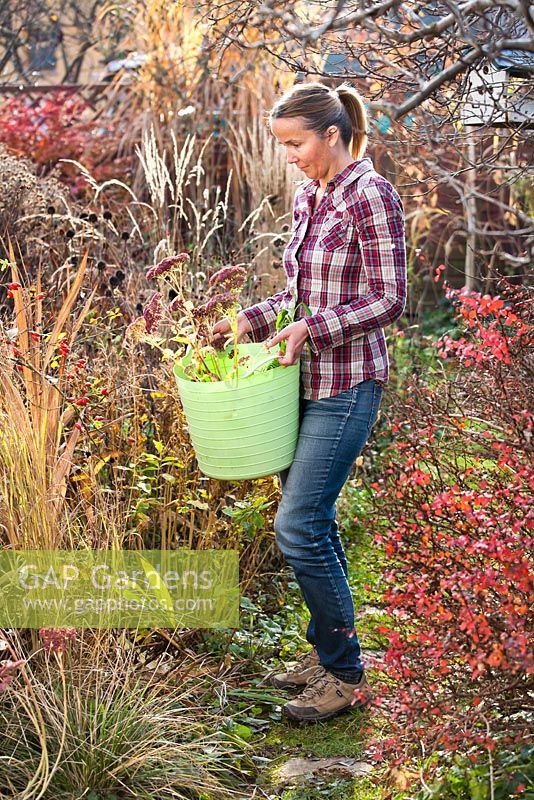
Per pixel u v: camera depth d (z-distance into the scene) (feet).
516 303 9.16
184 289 12.55
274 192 18.20
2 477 9.39
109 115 24.93
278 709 9.61
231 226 19.35
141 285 14.34
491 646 7.03
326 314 8.50
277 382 8.46
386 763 8.44
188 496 10.44
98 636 9.11
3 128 24.11
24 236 14.76
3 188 14.90
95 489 9.68
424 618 7.53
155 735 8.34
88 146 23.62
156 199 16.33
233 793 8.22
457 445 8.89
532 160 10.37
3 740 8.11
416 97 6.57
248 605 10.71
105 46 31.94
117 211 20.06
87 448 10.07
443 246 23.81
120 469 10.53
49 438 9.37
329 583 9.03
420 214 20.53
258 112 20.85
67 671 8.72
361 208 8.52
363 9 6.23
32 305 10.87
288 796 8.19
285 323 9.07
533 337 8.63
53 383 9.01
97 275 13.66
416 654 7.46
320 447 8.86
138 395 10.98
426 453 8.70
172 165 21.22
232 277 8.98
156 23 22.86
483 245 21.54
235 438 8.53
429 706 7.20
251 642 10.58
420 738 7.20
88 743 8.04
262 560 11.55
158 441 10.96
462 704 7.67
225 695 9.46
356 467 14.73
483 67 8.59
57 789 7.75
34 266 14.37
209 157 21.24
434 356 17.54
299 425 9.14
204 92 21.95
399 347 17.46
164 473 10.81
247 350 9.50
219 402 8.36
